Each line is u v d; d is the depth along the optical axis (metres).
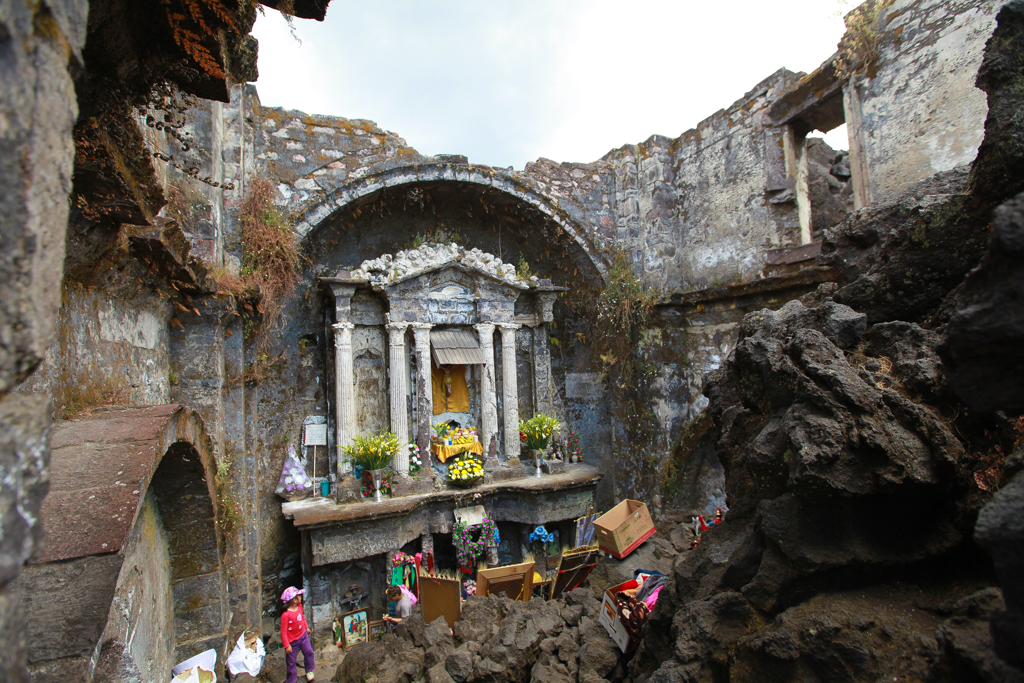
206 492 5.02
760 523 3.33
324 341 9.92
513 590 7.45
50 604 2.22
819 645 2.66
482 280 10.32
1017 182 2.89
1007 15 2.64
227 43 2.83
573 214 10.74
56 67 1.06
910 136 6.88
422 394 9.73
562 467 10.72
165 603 5.12
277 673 6.50
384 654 6.06
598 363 11.40
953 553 2.72
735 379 4.05
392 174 9.36
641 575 6.25
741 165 9.61
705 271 10.20
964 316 1.52
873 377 3.14
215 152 7.49
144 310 5.59
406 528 8.66
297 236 8.70
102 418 3.60
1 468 0.92
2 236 0.94
